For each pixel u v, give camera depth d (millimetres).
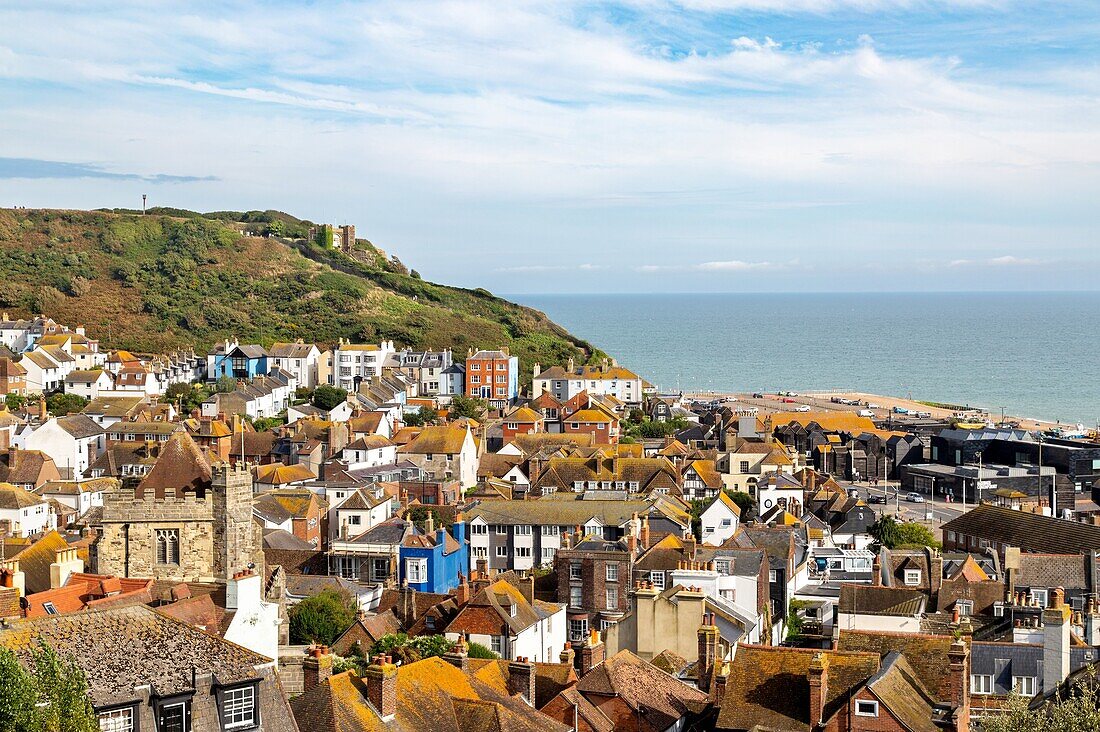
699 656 87500
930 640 73125
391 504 183500
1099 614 101375
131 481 126812
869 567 161000
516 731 65812
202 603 71438
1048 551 158125
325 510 182500
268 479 195125
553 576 140000
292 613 113312
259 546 93688
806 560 152500
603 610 132875
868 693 66688
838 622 112562
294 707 61531
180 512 89375
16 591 68625
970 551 173250
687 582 116938
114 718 51312
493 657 103188
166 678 53406
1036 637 93000
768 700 70375
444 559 154000
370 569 150000
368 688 63812
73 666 51250
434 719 65500
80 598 72250
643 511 168750
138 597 72562
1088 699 63906
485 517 170125
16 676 47625
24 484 196875
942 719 68000
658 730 75375
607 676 78562
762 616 119250
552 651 120812
